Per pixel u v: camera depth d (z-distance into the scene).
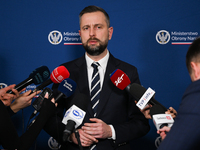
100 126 1.59
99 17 1.79
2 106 1.16
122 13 2.41
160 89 2.42
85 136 1.60
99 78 1.83
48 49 2.41
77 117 1.33
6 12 2.38
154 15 2.41
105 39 1.81
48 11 2.40
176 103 2.42
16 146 1.20
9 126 1.16
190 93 0.95
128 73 1.87
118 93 1.79
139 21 2.42
